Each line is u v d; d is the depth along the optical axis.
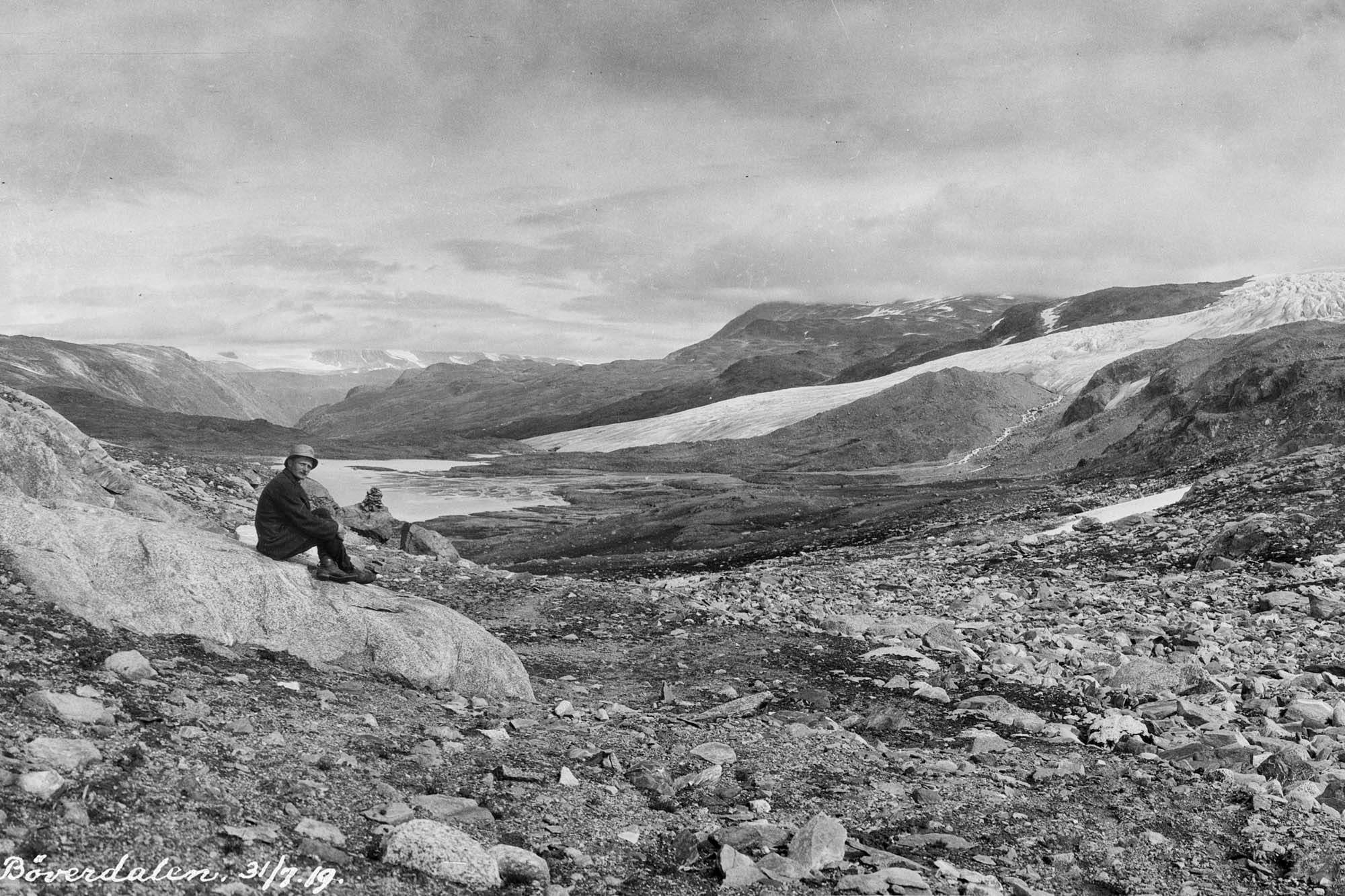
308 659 11.25
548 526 73.88
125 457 25.89
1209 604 22.75
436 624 12.17
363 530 27.20
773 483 113.62
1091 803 9.71
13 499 11.08
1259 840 8.78
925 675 15.90
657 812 8.51
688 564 44.44
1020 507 49.00
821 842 7.76
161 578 10.81
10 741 6.70
